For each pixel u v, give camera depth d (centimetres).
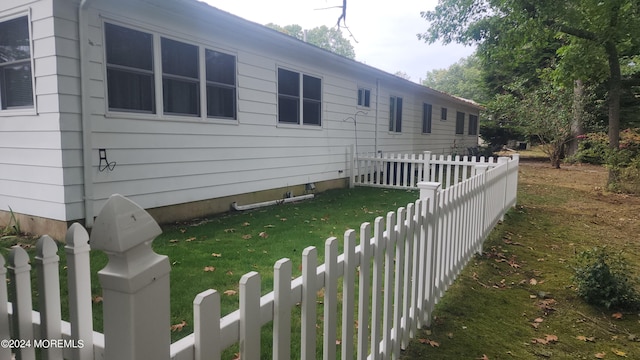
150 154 526
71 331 103
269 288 322
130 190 505
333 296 165
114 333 89
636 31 933
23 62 458
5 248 420
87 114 450
